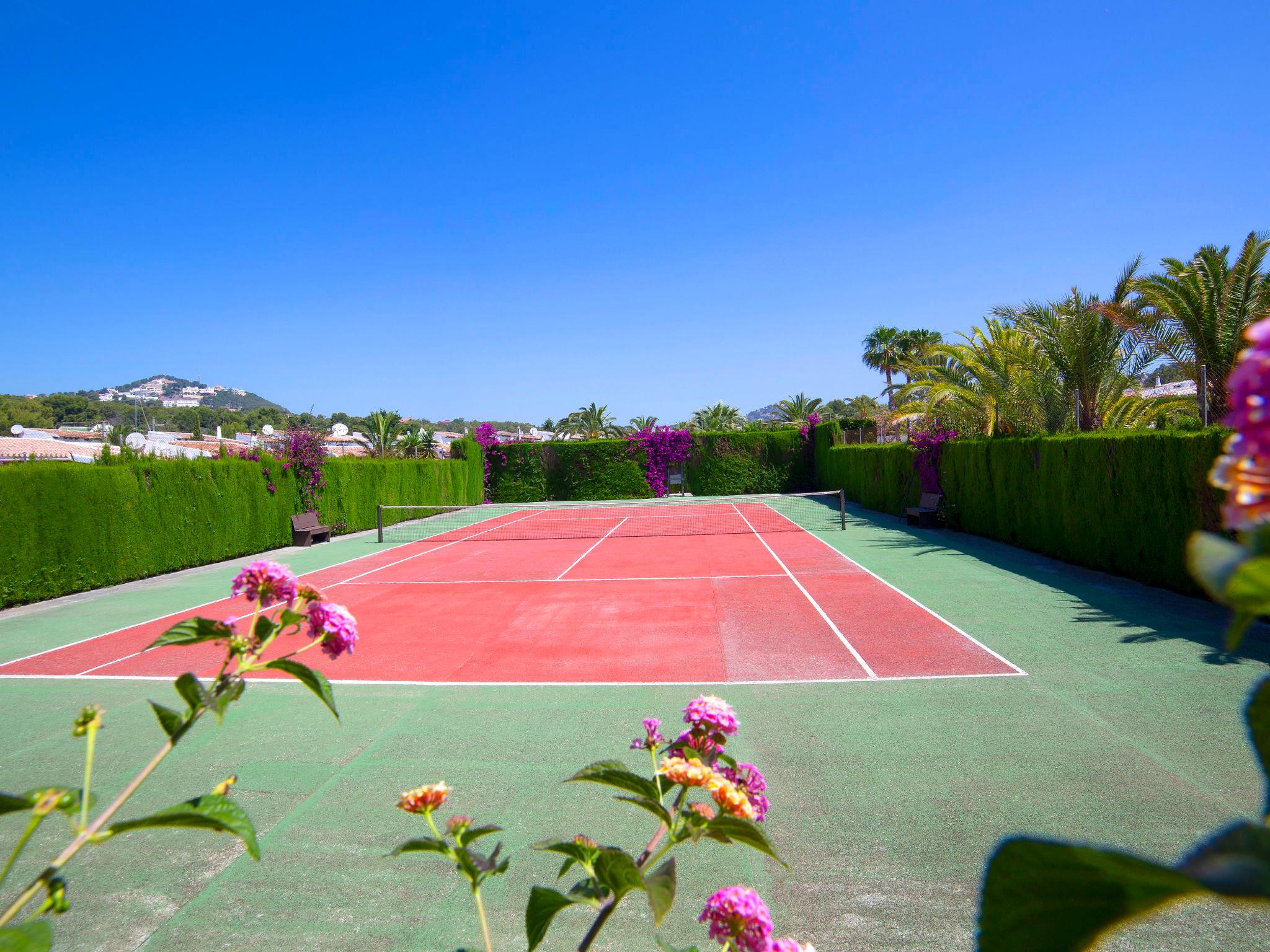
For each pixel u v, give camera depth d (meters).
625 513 27.58
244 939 3.61
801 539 17.83
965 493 17.66
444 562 16.28
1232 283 12.23
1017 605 9.80
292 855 4.34
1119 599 9.86
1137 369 14.91
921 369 21.11
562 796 4.92
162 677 8.04
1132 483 10.90
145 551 15.18
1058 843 0.47
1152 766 4.96
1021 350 16.53
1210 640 7.77
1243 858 0.43
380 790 5.10
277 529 19.55
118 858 4.37
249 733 6.18
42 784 5.38
